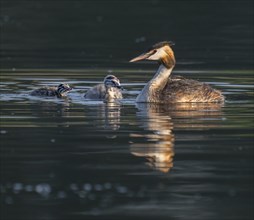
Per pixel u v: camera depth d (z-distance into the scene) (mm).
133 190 12102
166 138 15086
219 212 11188
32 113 17516
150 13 37219
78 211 11172
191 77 23250
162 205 11477
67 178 12617
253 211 11219
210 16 36531
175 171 13039
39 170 12969
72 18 36219
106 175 12781
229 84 21891
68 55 28094
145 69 25094
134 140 14898
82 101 19359
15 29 33781
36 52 28812
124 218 10930
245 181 12539
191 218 10938
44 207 11328
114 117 17078
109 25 34594
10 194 11875
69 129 15820
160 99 19016
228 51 28984
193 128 15922
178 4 39344
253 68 25047
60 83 21750
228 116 17141
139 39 31812
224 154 13977
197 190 12102
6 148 14297
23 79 22672
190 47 29953
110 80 19922
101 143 14688
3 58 27281
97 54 28422
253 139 15039
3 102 18922
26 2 40219
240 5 38938
